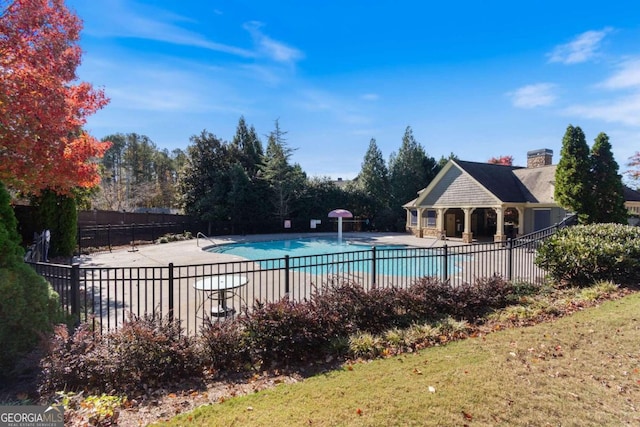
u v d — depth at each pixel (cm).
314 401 304
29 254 767
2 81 534
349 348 426
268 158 2783
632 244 767
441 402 294
